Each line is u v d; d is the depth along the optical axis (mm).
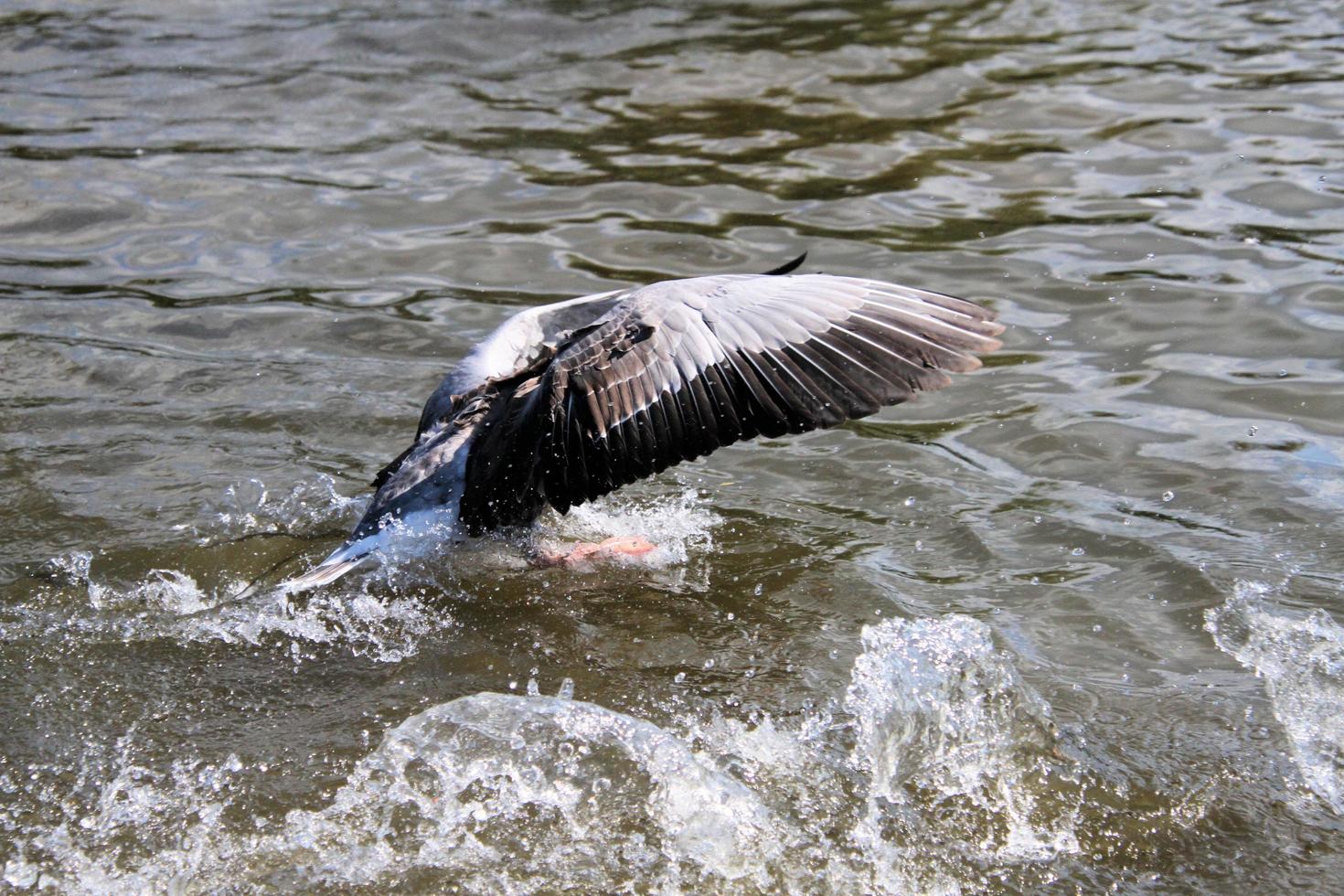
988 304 10844
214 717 6645
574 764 6180
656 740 6285
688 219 12656
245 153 14312
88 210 13008
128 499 8578
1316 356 9844
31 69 16531
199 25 17953
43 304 11250
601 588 7703
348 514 8492
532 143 14492
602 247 12203
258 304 11273
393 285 11602
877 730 6363
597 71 16344
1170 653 6941
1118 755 6227
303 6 18547
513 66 16531
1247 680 6715
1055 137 13992
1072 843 5754
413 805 5980
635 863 5668
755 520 8352
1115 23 17156
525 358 8102
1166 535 7922
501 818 5910
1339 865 5594
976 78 15648
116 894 5512
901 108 14984
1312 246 11445
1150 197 12539
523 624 7395
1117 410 9336
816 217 12586
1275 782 6062
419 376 10180
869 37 17078
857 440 9227
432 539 7625
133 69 16531
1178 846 5723
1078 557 7789
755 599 7539
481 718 6465
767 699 6707
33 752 6363
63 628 7328
